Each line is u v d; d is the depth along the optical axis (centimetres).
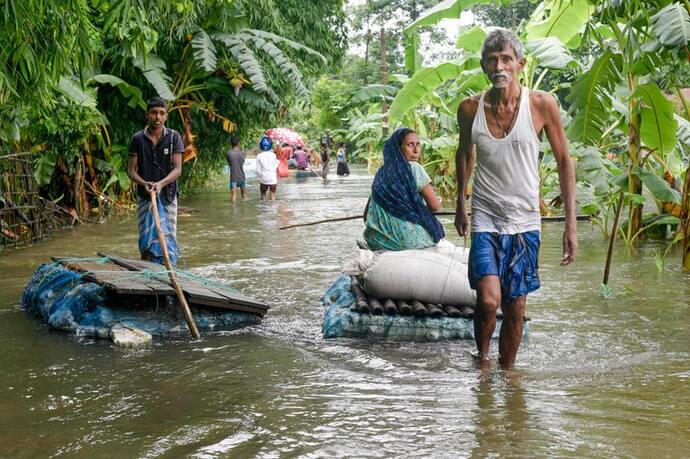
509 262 464
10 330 575
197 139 2050
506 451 335
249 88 1831
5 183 1073
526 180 459
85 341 541
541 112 454
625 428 362
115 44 1423
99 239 1145
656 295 681
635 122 831
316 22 2058
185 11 702
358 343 532
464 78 1373
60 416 385
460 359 490
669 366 468
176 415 386
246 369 468
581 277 776
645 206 1452
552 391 421
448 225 1275
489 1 979
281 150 3166
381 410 391
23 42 576
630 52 677
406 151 605
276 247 1032
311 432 361
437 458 329
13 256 966
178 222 1395
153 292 551
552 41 1008
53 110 1203
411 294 558
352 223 1345
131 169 717
